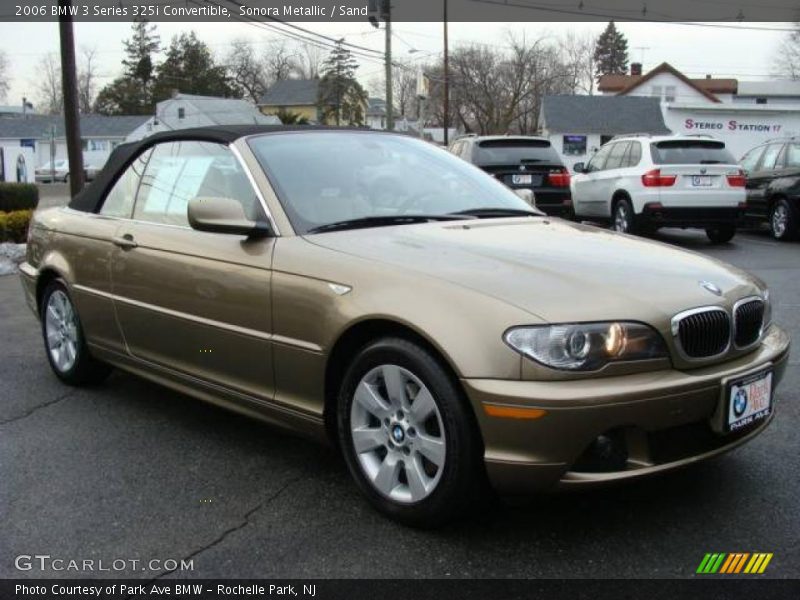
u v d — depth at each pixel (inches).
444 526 122.2
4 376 212.7
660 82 2161.7
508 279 116.9
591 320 109.3
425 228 143.7
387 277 122.3
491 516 126.3
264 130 163.5
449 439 114.1
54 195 1196.5
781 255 443.2
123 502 134.7
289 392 137.6
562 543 118.1
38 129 2733.8
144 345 169.0
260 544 119.8
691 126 1405.0
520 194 191.0
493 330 109.5
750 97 2330.2
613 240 146.0
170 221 164.6
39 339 257.1
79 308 188.1
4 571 113.1
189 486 140.8
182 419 176.7
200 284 149.7
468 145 507.8
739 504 129.5
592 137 1815.9
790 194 500.7
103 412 181.9
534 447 107.3
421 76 1284.4
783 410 174.4
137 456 155.1
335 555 116.1
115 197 185.9
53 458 154.5
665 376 112.4
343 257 129.9
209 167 160.4
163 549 119.0
